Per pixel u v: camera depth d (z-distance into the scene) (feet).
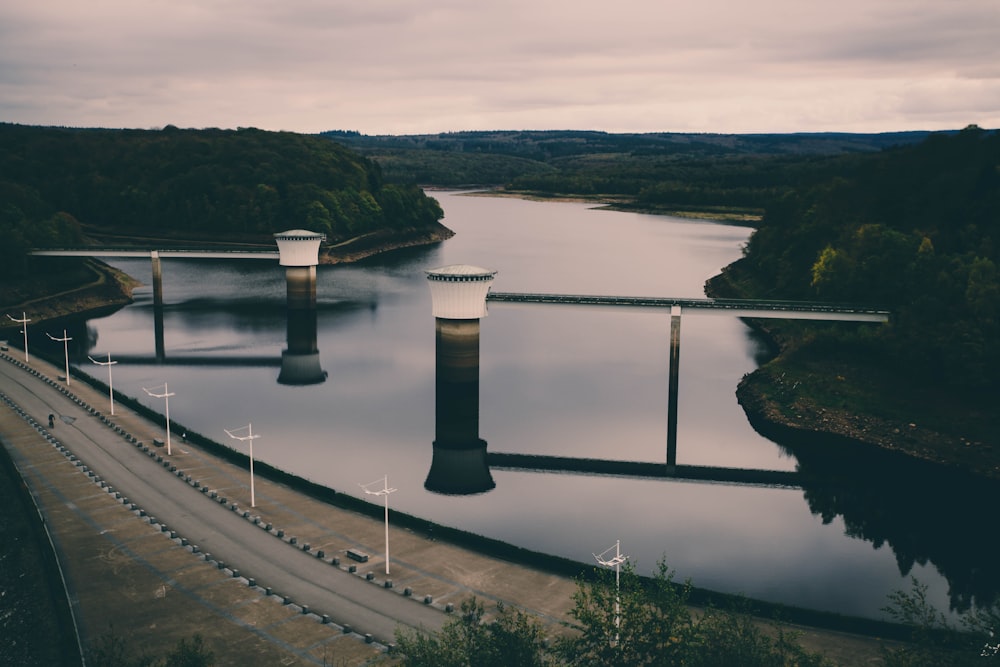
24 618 285.02
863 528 391.65
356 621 285.02
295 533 353.10
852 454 494.18
